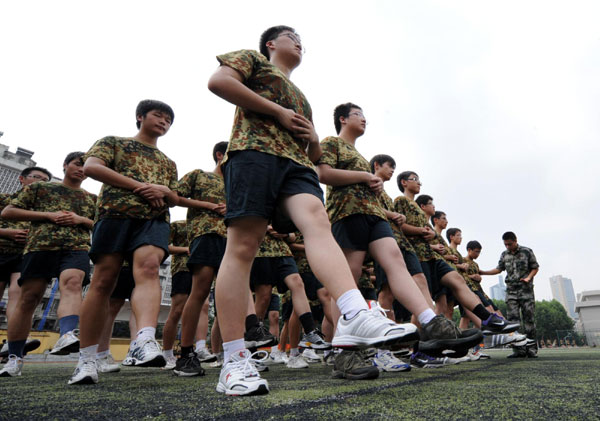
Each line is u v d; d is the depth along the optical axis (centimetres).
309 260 137
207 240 296
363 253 238
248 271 143
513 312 573
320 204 143
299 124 151
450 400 105
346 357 185
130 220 206
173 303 389
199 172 339
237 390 120
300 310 380
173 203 236
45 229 284
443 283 373
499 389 130
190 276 402
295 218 141
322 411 90
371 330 129
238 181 138
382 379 177
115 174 212
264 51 196
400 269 227
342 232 239
